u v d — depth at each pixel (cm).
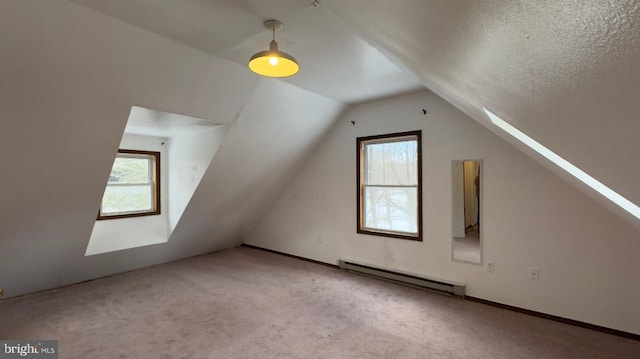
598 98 60
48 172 254
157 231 440
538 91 79
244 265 455
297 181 490
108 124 253
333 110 404
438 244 344
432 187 347
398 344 237
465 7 63
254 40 225
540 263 281
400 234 376
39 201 271
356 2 118
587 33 45
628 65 44
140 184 430
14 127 214
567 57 55
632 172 84
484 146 311
